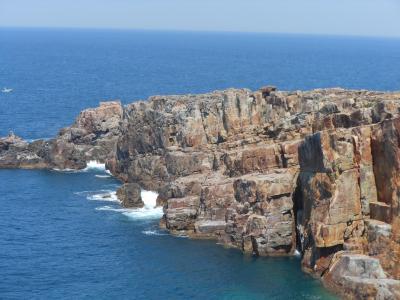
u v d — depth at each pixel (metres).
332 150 101.31
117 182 163.38
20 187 157.25
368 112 107.25
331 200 99.94
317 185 102.62
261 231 111.12
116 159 168.62
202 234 122.38
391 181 97.06
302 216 109.31
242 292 97.62
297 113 131.25
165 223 128.38
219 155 134.00
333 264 98.25
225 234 119.06
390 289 90.25
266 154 120.56
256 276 103.25
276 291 97.50
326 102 128.12
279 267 106.56
